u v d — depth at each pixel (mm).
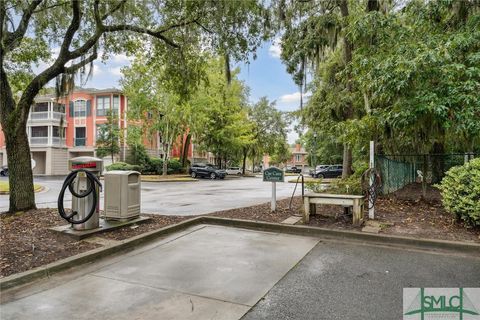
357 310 3004
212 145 30609
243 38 9227
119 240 5121
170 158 31484
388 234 5406
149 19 8719
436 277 3795
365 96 9180
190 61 10227
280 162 50781
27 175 7426
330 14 10484
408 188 9273
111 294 3338
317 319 2846
